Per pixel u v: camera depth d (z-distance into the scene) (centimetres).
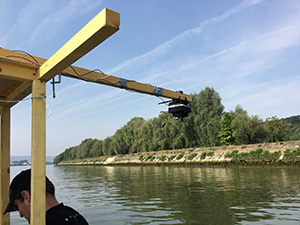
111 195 1481
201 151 4434
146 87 413
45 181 217
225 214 899
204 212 939
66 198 1442
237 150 3738
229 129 4806
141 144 7306
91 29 177
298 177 1972
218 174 2545
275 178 1969
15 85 323
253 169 3008
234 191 1400
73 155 14962
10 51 247
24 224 911
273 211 921
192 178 2256
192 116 5619
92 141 12212
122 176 3014
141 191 1586
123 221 857
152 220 855
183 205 1080
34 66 254
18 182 197
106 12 165
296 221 790
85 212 1029
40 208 225
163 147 6144
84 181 2625
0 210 374
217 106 5534
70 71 308
